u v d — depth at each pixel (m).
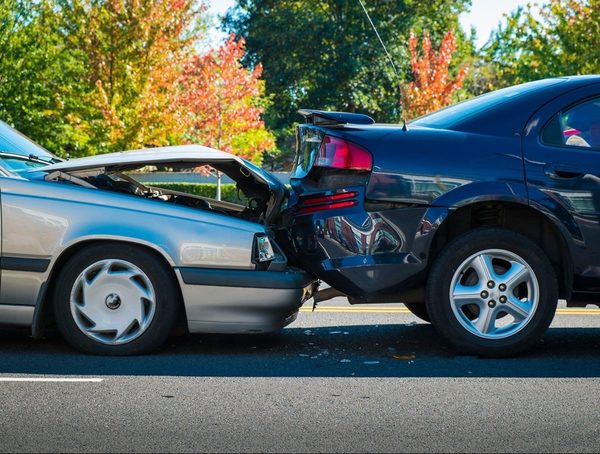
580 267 5.46
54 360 5.36
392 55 51.38
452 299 5.43
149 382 4.81
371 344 6.10
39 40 29.42
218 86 31.45
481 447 3.63
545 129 5.54
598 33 28.62
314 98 52.59
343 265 5.45
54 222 5.44
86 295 5.48
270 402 4.39
